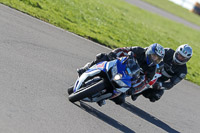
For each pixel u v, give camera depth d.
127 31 60.47
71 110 20.45
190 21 133.88
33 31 34.56
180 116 28.58
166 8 145.12
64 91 23.09
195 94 37.53
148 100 29.62
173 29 93.31
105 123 20.86
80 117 20.06
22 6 43.09
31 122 16.81
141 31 66.94
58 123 18.03
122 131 20.78
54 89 22.70
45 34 35.59
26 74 23.14
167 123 25.84
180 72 26.69
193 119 29.19
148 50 21.61
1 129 14.93
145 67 22.28
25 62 25.33
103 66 20.66
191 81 43.56
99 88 19.97
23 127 15.97
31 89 21.02
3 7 38.69
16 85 20.66
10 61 24.25
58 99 21.23
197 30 114.81
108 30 54.41
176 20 119.12
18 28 33.22
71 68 28.75
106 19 62.69
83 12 58.59
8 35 29.92
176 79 26.78
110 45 43.94
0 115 16.16
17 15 37.88
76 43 37.84
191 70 51.03
